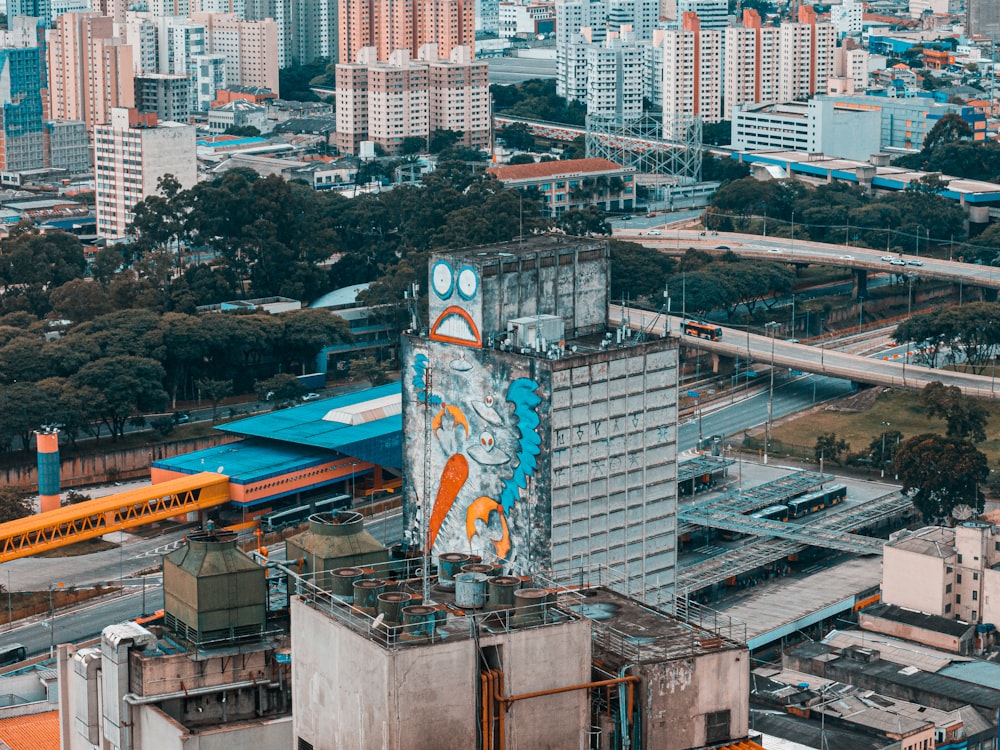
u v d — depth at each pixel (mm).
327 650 185125
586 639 186125
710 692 192250
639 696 189250
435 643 178750
